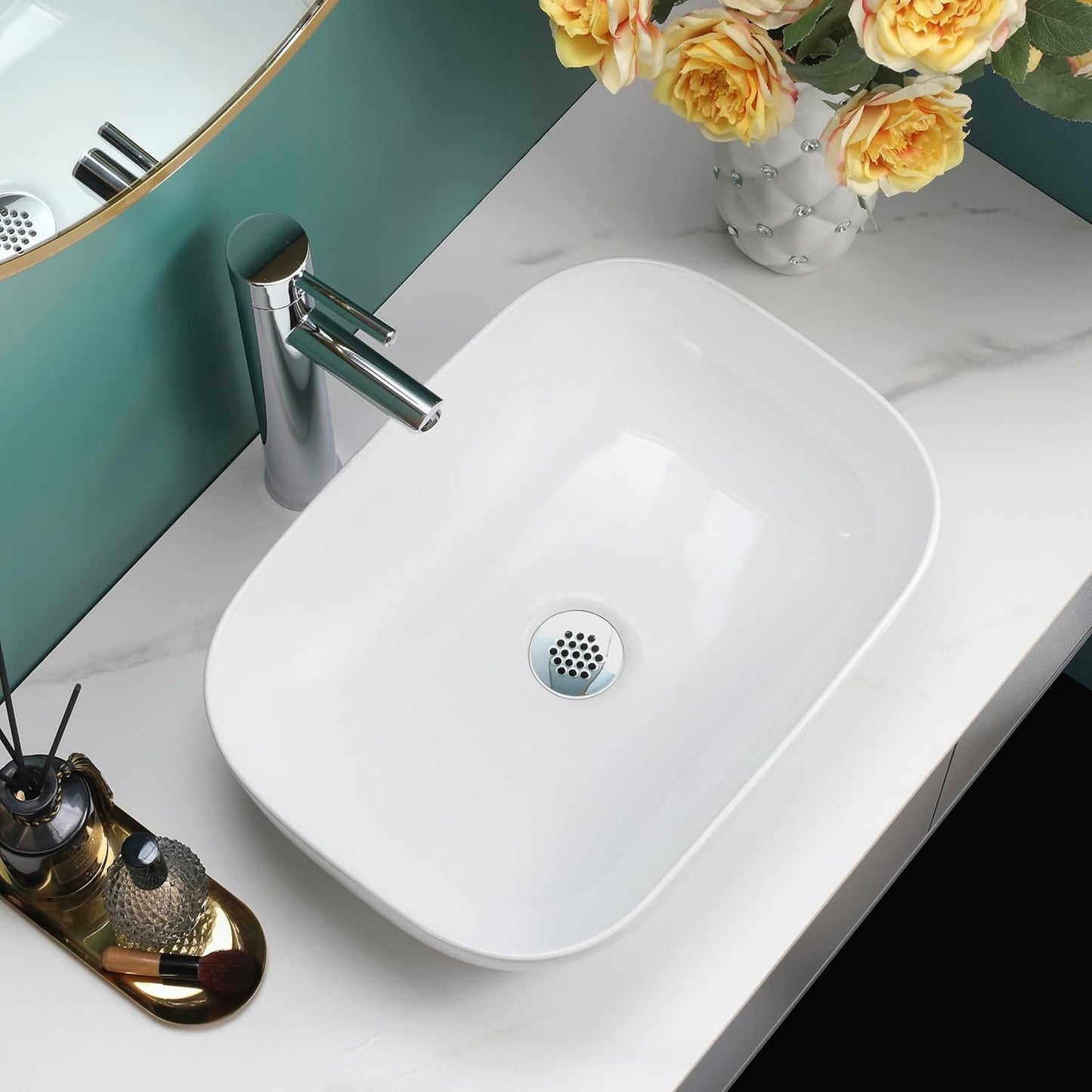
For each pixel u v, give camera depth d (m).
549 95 1.36
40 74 0.82
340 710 1.08
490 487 1.18
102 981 1.00
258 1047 0.98
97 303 0.97
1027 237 1.32
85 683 1.10
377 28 1.09
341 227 1.19
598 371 1.21
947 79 0.94
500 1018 0.99
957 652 1.12
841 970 1.82
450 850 1.03
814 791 1.07
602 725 1.11
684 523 1.19
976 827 1.91
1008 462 1.20
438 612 1.14
